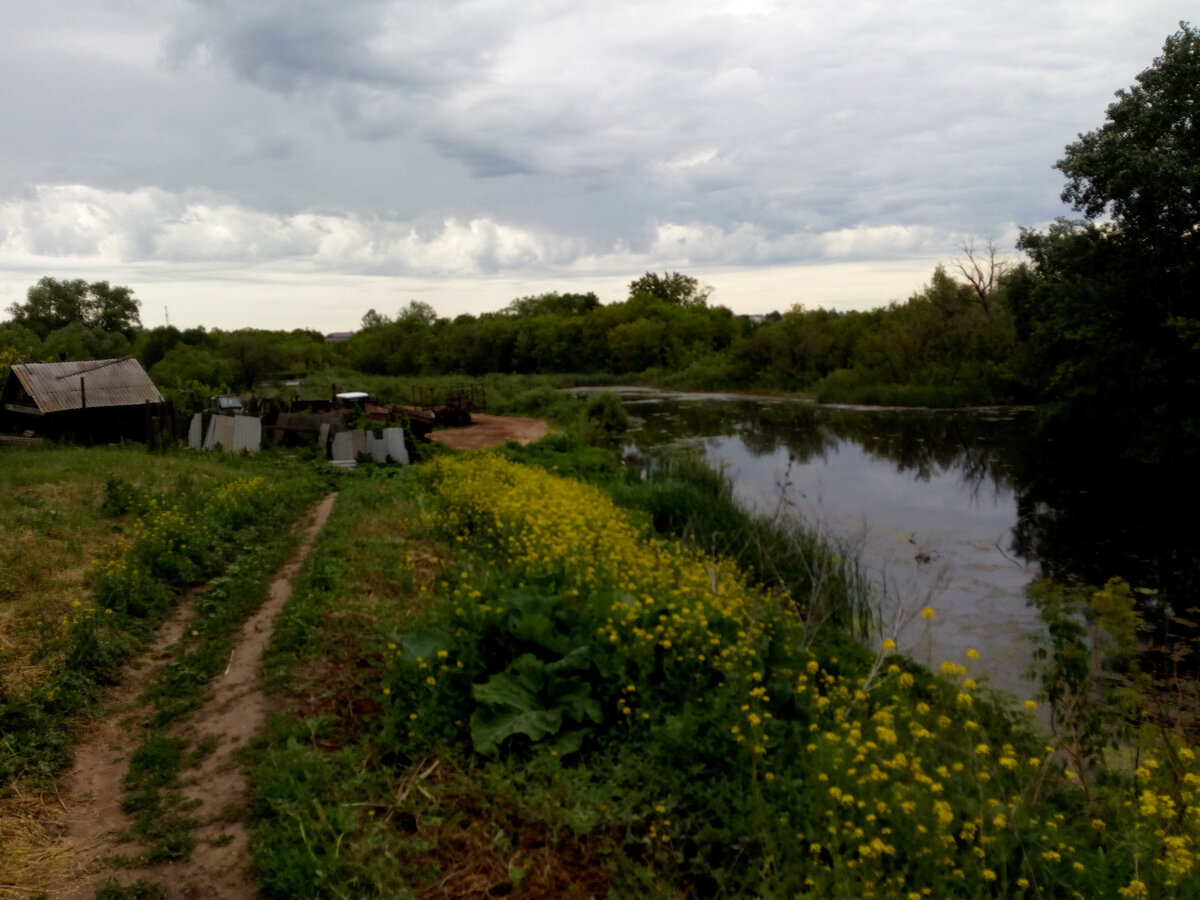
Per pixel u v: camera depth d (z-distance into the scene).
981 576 12.74
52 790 4.77
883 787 4.55
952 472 21.64
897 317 47.19
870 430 30.28
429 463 18.20
